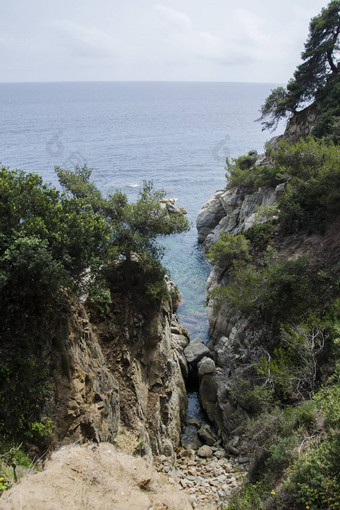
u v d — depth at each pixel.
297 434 15.56
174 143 105.19
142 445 20.62
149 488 10.76
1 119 133.62
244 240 33.66
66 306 18.81
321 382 20.53
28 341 16.09
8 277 15.17
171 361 28.03
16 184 17.97
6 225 16.66
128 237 27.75
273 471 14.62
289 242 33.12
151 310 28.39
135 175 80.38
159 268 28.84
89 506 9.30
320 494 11.34
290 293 26.42
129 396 22.61
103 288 23.72
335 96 46.25
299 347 21.44
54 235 17.50
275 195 40.31
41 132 109.00
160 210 28.81
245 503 14.55
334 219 31.70
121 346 24.33
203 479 21.45
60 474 10.01
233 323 32.00
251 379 24.59
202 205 64.56
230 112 173.62
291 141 52.06
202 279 47.97
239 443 23.94
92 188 31.08
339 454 11.86
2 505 8.93
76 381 17.61
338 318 22.92
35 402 15.71
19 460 13.13
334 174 30.83
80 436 16.67
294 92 50.06
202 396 29.02
